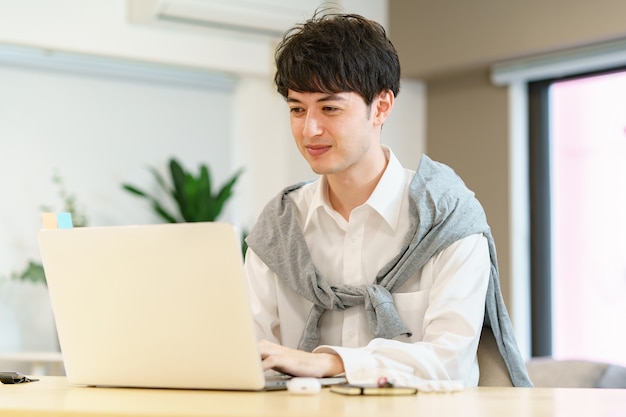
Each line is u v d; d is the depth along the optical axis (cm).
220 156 561
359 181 218
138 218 536
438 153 567
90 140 522
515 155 532
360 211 220
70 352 180
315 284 217
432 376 179
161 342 168
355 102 200
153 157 541
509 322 217
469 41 520
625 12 454
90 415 135
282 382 170
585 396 158
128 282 169
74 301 177
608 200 512
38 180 507
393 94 213
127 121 533
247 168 567
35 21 483
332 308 216
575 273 525
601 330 514
